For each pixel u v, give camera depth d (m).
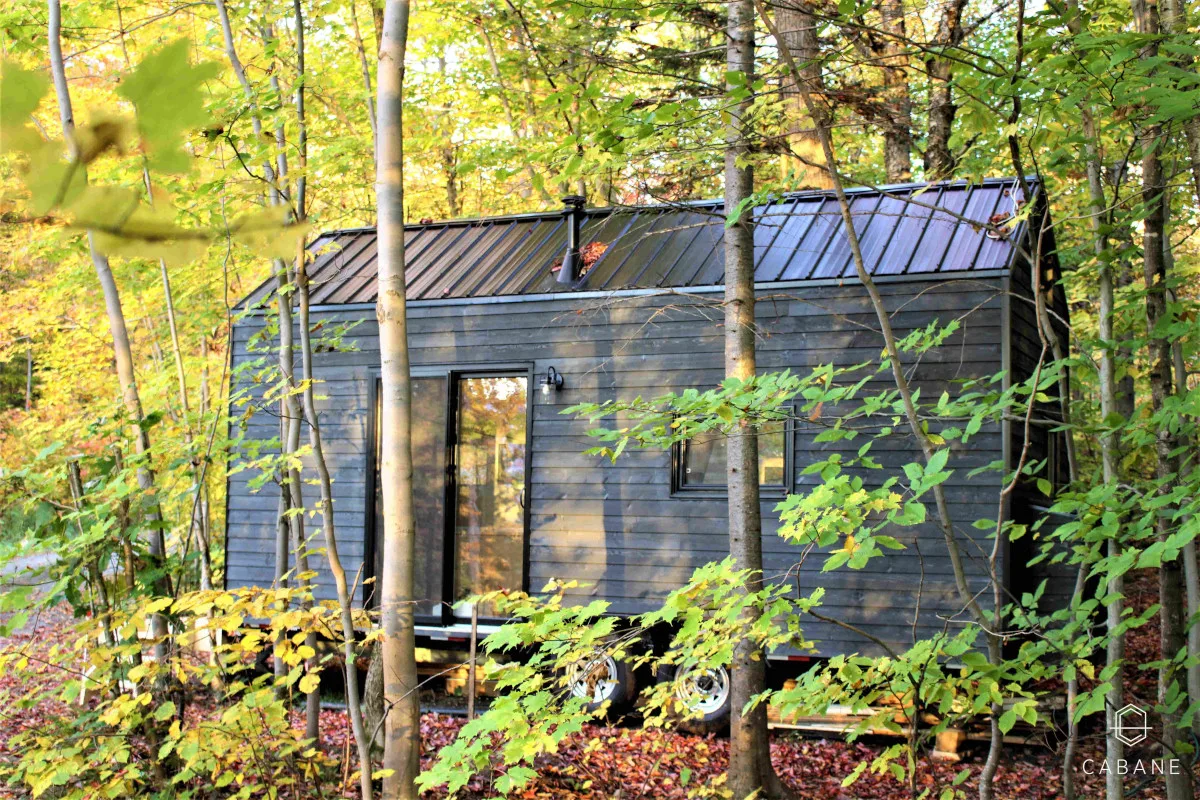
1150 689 8.78
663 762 7.04
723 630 4.48
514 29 7.46
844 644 7.90
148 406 9.31
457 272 9.77
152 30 7.27
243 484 9.88
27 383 17.02
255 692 4.97
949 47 4.38
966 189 8.63
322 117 8.27
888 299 7.99
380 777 4.89
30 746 5.28
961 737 7.57
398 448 4.93
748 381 4.48
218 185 2.66
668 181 6.93
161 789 5.25
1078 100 4.12
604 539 8.72
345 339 9.62
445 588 9.21
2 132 0.42
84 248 5.91
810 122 5.94
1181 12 4.50
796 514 3.96
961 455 7.66
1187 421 4.51
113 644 5.40
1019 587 7.86
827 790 6.87
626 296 8.72
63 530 5.22
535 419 9.02
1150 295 4.76
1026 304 8.15
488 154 7.88
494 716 4.17
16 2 6.44
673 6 5.46
